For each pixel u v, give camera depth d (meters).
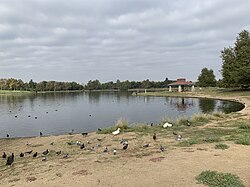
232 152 14.16
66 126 35.31
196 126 26.44
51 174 12.25
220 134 21.45
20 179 11.99
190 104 63.66
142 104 68.12
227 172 11.05
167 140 19.95
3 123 39.50
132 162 13.36
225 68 85.06
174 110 51.12
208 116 31.19
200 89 118.94
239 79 75.88
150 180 10.62
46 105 73.38
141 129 25.59
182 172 11.34
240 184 9.72
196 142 17.48
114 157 14.86
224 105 56.66
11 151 20.28
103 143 20.59
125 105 66.31
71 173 12.11
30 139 25.00
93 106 66.19
